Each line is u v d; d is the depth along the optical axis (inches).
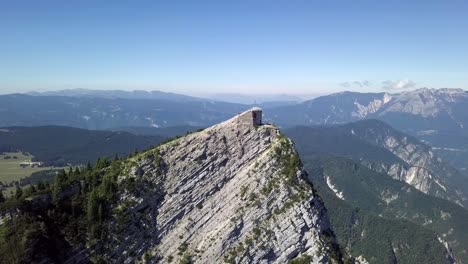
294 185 5280.5
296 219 5147.6
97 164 5836.6
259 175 5285.4
